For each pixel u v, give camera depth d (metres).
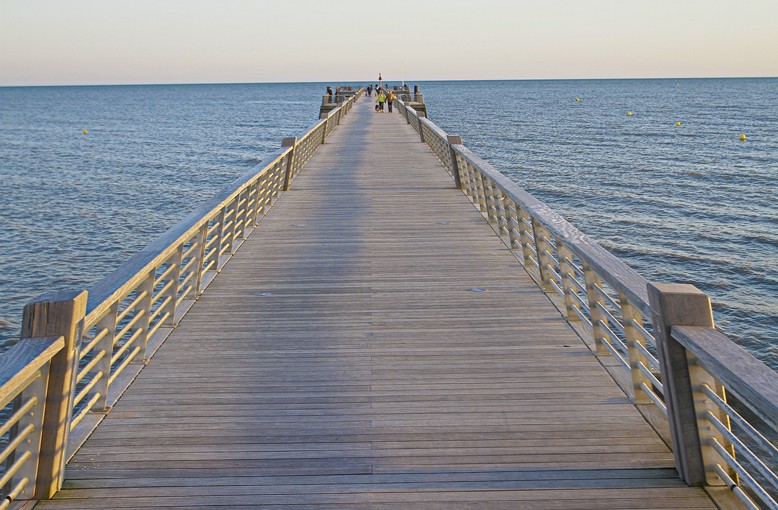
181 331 5.01
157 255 3.99
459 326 5.07
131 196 31.62
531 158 41.72
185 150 52.81
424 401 3.79
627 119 75.81
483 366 4.29
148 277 4.31
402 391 3.92
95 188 34.03
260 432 3.43
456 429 3.44
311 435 3.39
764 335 14.16
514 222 7.44
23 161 45.88
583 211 26.12
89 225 25.11
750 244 21.08
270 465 3.10
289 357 4.47
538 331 4.95
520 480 2.94
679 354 2.74
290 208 10.34
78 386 9.98
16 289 17.53
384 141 20.97
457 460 3.13
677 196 28.95
